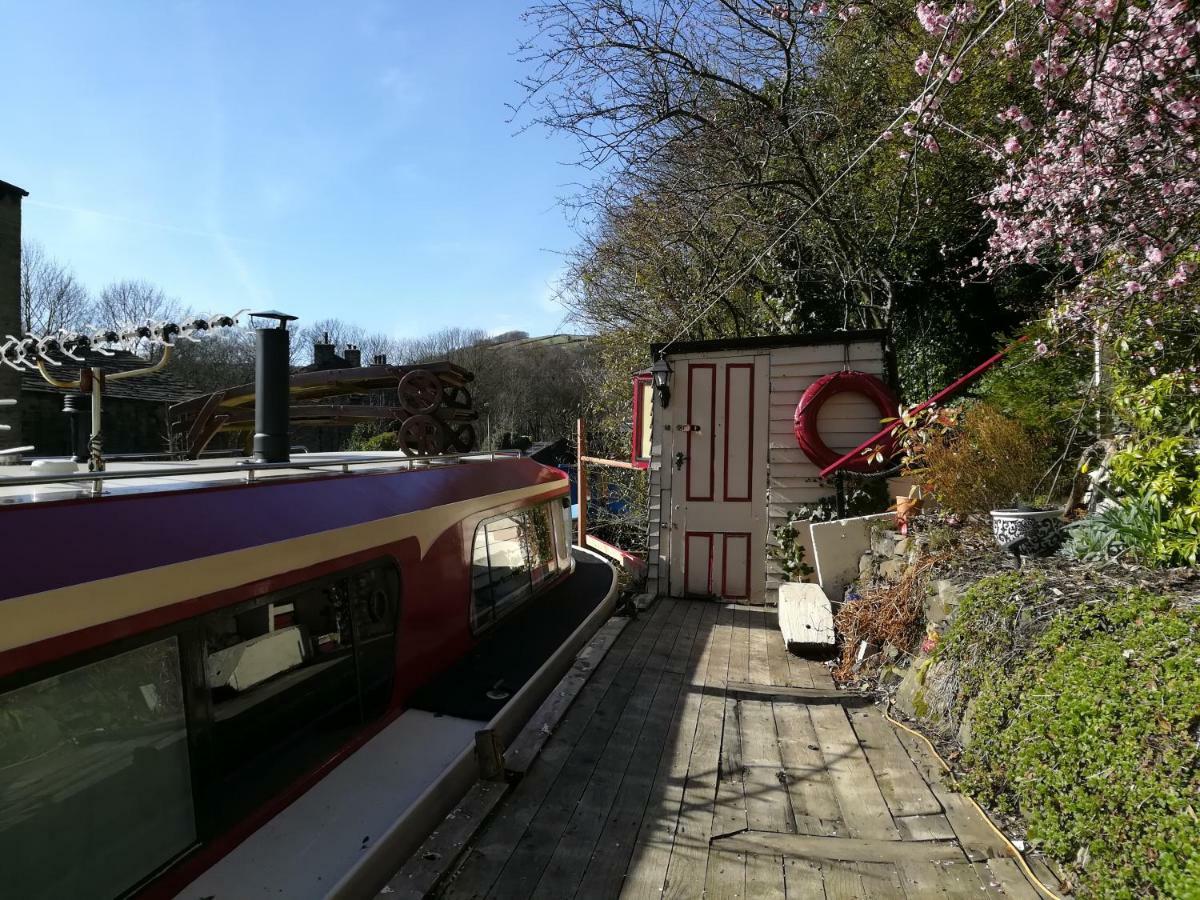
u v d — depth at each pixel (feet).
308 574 9.75
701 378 23.11
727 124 28.50
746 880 8.58
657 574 23.31
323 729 10.23
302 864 8.20
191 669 7.82
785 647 17.52
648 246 41.78
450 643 14.20
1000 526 14.56
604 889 8.44
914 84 26.66
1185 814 6.91
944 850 9.09
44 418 61.21
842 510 21.62
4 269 57.77
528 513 19.33
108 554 7.23
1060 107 14.34
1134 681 8.42
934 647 12.98
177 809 7.66
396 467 14.92
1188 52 11.46
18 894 6.19
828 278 35.60
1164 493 12.26
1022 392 19.01
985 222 26.89
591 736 12.44
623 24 24.20
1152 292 13.74
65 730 6.62
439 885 8.47
